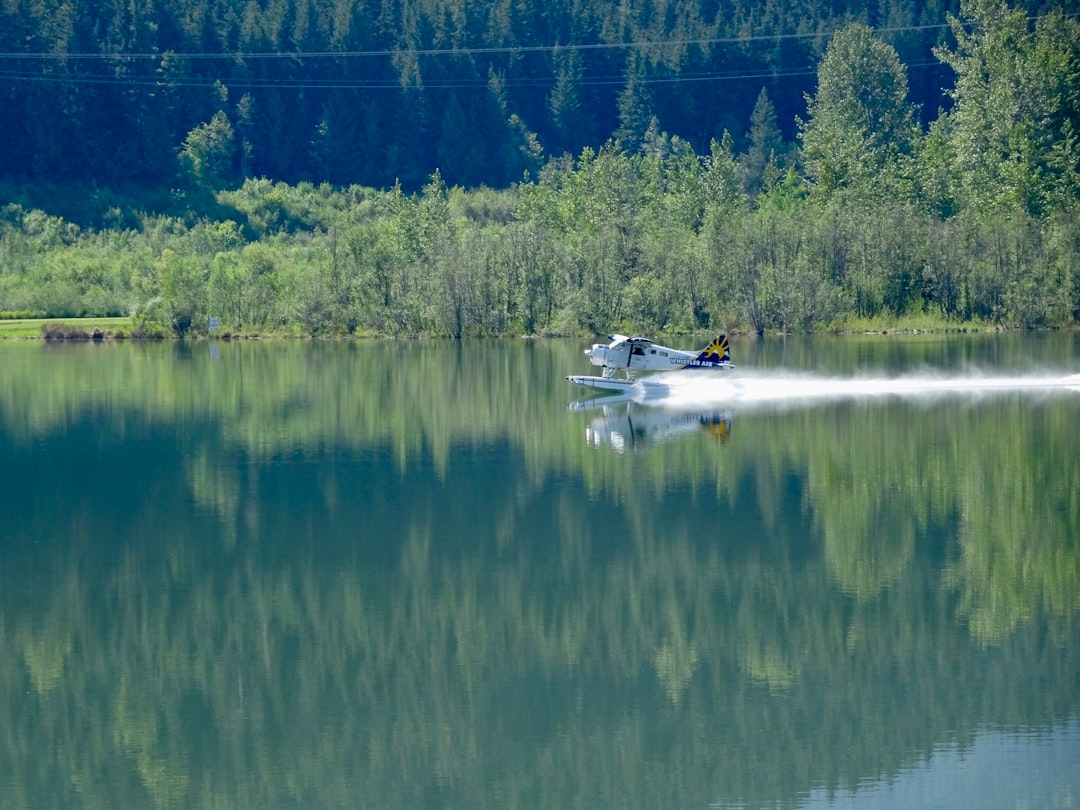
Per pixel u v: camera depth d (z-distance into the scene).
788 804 83.06
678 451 183.00
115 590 122.06
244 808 83.31
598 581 122.31
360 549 133.50
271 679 102.25
